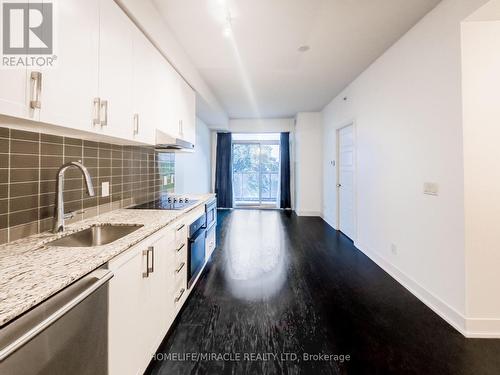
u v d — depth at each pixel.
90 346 0.91
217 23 2.21
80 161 1.64
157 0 1.89
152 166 2.80
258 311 2.03
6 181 1.15
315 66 3.20
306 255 3.37
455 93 1.81
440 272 1.99
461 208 1.77
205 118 5.43
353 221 3.95
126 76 1.58
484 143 1.73
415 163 2.29
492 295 1.74
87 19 1.22
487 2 1.55
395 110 2.60
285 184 6.96
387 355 1.56
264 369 1.45
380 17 2.15
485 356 1.55
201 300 2.20
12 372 0.62
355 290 2.39
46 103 0.99
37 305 0.71
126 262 1.17
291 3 1.95
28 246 1.12
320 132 5.90
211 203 3.21
